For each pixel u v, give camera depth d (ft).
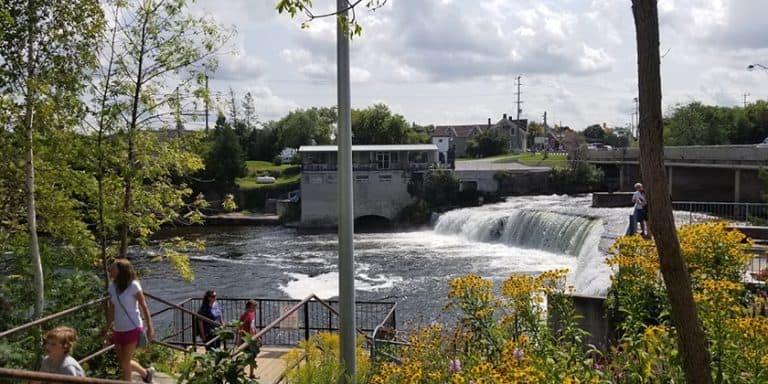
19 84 38.96
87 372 29.01
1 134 39.50
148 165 44.70
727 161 161.79
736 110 335.26
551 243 134.62
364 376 32.40
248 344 20.71
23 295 39.81
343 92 28.40
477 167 263.08
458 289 26.86
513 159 323.98
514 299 26.12
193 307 89.56
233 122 388.16
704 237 30.53
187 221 50.11
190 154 47.29
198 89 45.52
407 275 119.14
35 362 26.89
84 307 26.04
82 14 39.88
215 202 246.88
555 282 26.27
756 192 157.28
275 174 294.25
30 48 39.22
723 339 19.92
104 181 43.73
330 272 130.82
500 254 137.69
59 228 44.83
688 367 16.06
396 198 216.95
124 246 46.21
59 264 47.19
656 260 28.35
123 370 25.67
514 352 21.30
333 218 212.02
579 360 20.38
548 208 165.89
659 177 15.58
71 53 40.52
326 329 60.49
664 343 20.47
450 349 26.50
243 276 127.85
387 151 226.79
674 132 317.01
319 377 28.45
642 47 15.57
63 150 40.96
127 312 25.64
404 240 171.63
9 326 33.88
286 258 149.59
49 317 24.23
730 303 20.85
